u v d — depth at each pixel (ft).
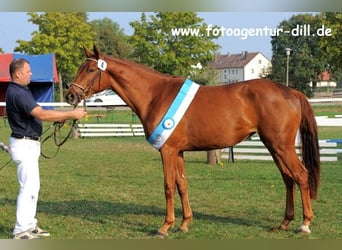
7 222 20.93
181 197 19.21
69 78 134.21
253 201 24.76
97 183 30.89
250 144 44.34
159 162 41.09
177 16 108.78
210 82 153.89
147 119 18.86
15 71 17.03
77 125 65.31
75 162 41.24
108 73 19.24
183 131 18.44
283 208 23.07
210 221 20.71
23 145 17.28
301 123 18.71
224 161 41.52
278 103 18.03
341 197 25.72
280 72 173.78
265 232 18.89
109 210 23.15
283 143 18.10
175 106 18.39
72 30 111.75
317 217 21.20
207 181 31.07
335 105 115.14
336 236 18.24
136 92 19.08
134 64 19.39
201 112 18.28
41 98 84.84
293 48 172.86
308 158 18.67
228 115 18.15
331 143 41.86
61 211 22.97
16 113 17.06
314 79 173.37
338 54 98.37
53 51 110.32
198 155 46.83
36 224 18.70
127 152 48.60
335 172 34.71
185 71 112.88
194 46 110.93
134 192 27.81
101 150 50.47
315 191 18.61
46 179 32.45
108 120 91.40
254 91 18.26
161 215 22.08
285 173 18.45
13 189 28.99
